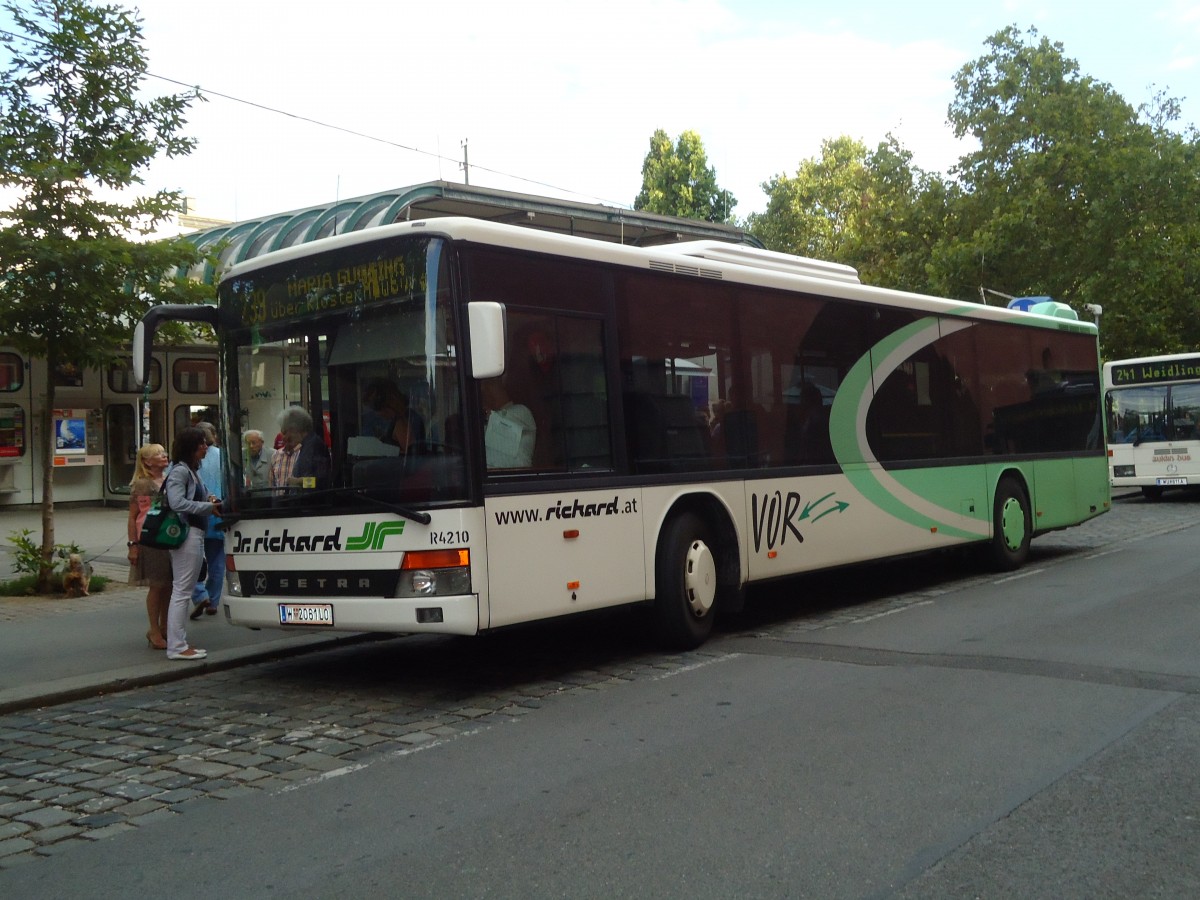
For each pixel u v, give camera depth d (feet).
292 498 26.22
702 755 19.72
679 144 196.24
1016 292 104.53
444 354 24.41
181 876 15.21
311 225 64.28
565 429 26.66
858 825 15.88
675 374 30.07
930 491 40.04
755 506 32.19
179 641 30.12
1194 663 25.75
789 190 187.83
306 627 25.86
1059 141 101.86
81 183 40.63
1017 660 26.73
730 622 34.86
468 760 20.25
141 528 30.86
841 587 42.45
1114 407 84.12
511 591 24.81
